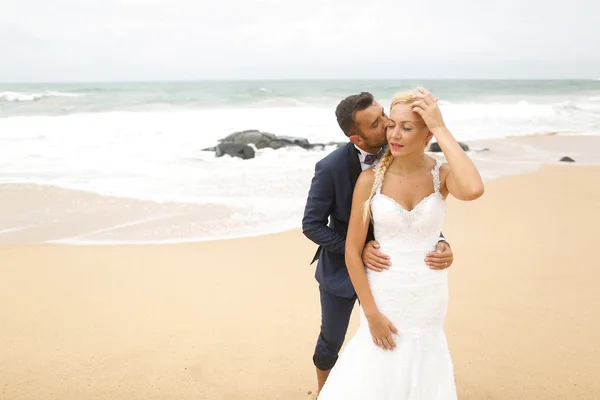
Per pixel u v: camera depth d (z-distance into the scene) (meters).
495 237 6.72
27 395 3.59
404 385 2.44
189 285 5.39
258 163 13.04
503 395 3.53
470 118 23.86
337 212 3.01
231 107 30.84
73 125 18.86
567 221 7.43
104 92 37.94
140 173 11.23
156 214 8.00
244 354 4.10
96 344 4.24
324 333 3.24
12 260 6.06
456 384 3.64
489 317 4.57
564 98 37.94
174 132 18.23
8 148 14.13
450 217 7.68
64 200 8.68
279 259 6.14
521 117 24.27
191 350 4.16
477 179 2.26
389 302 2.50
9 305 4.91
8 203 8.44
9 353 4.10
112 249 6.45
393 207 2.45
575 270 5.58
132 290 5.26
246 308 4.88
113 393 3.62
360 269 2.55
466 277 5.43
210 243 6.70
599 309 4.68
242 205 8.53
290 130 19.45
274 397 3.58
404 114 2.32
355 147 2.87
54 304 4.94
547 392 3.55
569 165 11.92
